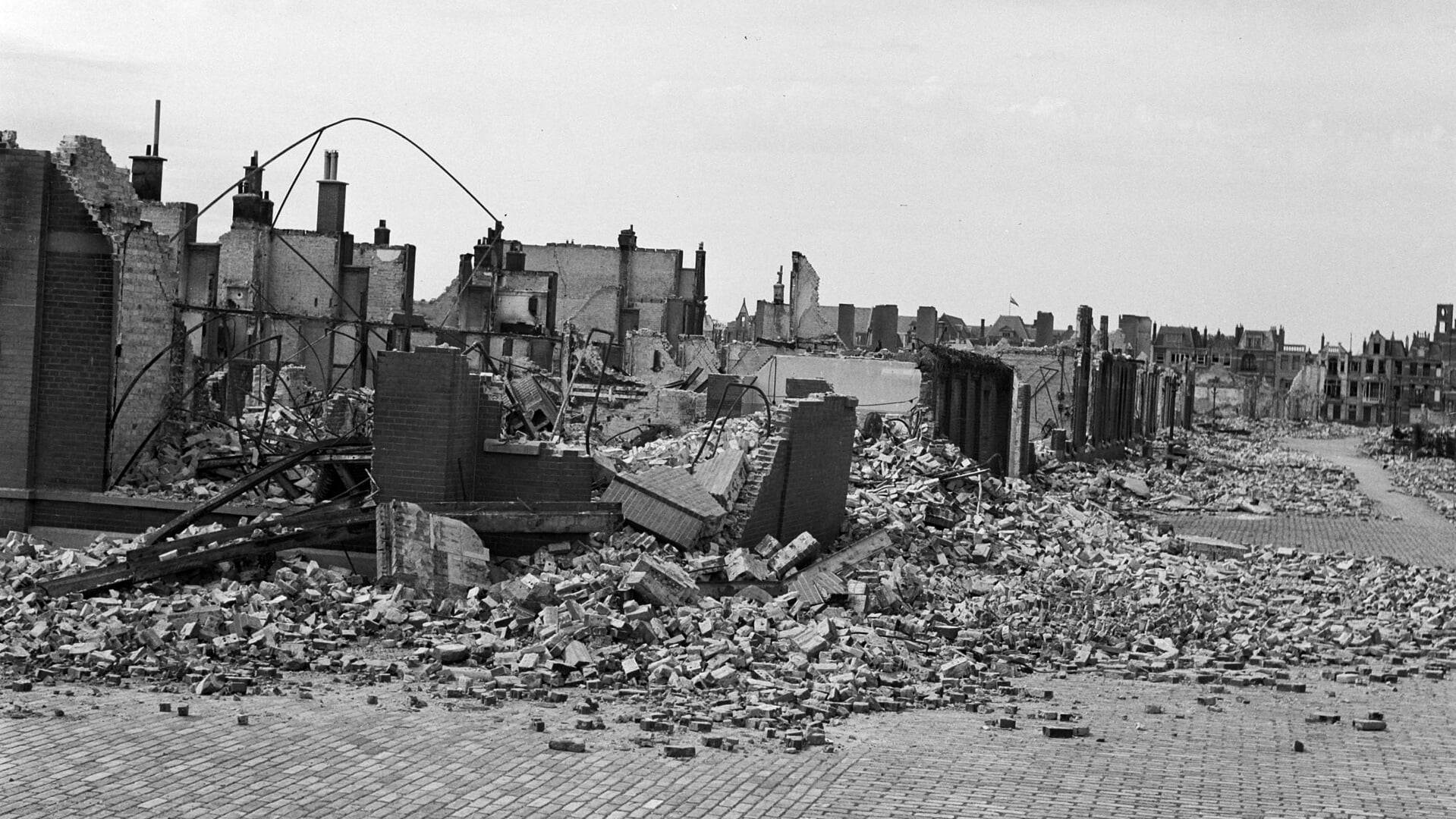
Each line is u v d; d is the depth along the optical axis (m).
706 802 12.66
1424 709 19.30
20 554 21.80
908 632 21.83
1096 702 18.64
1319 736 16.84
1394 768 15.09
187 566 20.38
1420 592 32.00
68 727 14.22
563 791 12.87
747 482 24.89
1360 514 57.31
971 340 104.69
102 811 11.84
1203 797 13.45
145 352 25.47
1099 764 14.73
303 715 15.20
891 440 36.84
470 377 23.12
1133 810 12.87
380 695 16.34
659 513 23.19
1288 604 29.53
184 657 17.39
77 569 20.56
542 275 63.81
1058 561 30.83
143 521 23.77
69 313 24.38
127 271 24.86
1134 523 43.16
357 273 52.28
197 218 26.25
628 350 67.38
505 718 15.48
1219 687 20.42
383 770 13.27
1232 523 49.88
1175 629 24.38
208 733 14.27
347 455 23.86
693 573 21.91
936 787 13.41
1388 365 180.50
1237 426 144.62
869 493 30.59
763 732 15.38
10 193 24.27
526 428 31.55
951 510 32.19
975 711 17.52
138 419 25.38
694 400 45.75
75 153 24.66
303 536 21.08
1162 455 82.31
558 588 20.17
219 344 42.56
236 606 19.12
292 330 47.78
